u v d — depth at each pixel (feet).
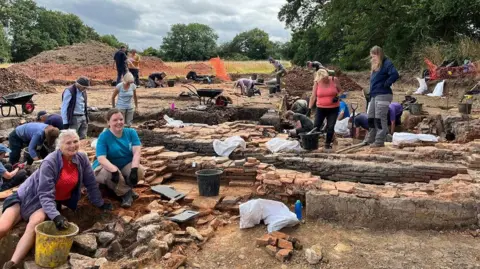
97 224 14.05
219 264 11.81
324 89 22.11
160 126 29.19
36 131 21.02
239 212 15.38
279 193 16.40
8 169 20.43
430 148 21.20
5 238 12.65
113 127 15.23
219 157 20.51
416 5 72.18
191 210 15.02
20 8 220.84
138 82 67.56
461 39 61.52
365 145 23.34
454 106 41.63
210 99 42.65
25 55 213.46
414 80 63.10
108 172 15.29
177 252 12.30
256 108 40.14
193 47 239.91
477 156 18.58
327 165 19.38
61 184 13.10
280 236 12.94
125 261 11.52
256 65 137.49
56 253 11.21
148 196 16.11
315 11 129.49
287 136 25.99
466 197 14.23
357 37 89.35
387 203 14.10
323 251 12.42
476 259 11.84
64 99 24.97
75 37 249.34
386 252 12.35
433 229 13.93
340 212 14.49
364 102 50.62
